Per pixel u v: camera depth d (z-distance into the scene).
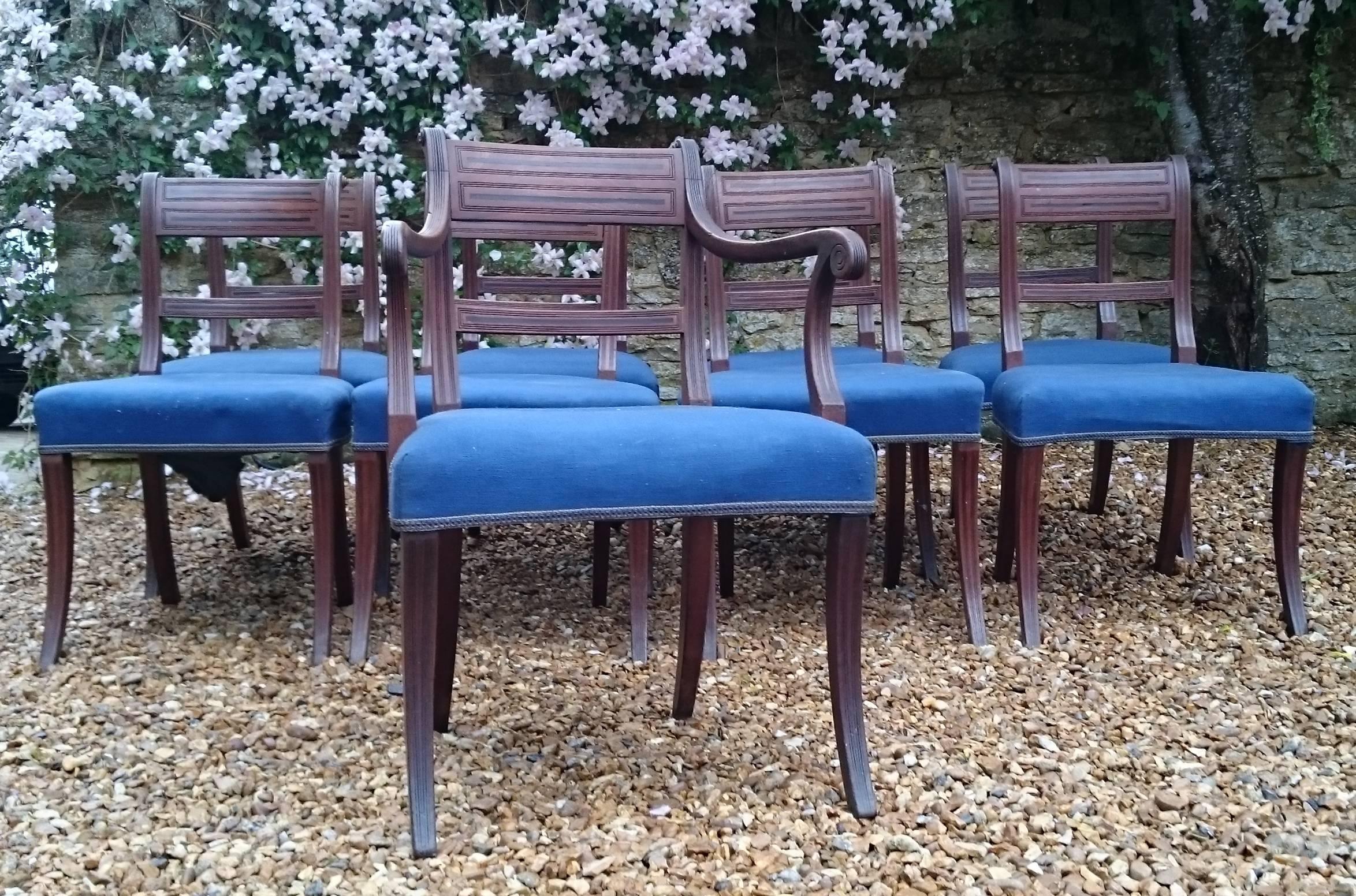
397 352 1.39
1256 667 2.01
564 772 1.56
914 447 2.54
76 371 3.54
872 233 3.69
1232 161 3.79
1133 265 4.06
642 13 3.60
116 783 1.51
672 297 3.87
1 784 1.50
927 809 1.44
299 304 2.28
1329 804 1.46
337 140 3.67
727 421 1.35
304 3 3.46
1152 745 1.66
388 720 1.74
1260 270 3.85
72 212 3.50
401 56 3.54
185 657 2.05
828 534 1.41
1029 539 2.14
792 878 1.25
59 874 1.26
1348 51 4.01
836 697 1.43
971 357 2.66
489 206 1.65
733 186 2.40
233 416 1.94
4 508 3.28
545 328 1.69
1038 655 2.09
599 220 1.69
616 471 1.27
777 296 2.45
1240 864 1.30
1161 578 2.58
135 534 2.99
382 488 2.31
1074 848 1.34
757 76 3.87
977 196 2.86
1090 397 2.09
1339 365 4.18
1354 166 4.08
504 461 1.25
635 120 3.77
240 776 1.53
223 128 3.45
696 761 1.59
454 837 1.34
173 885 1.25
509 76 3.74
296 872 1.27
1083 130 4.00
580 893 1.23
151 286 2.24
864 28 3.72
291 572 2.67
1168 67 3.80
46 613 2.00
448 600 1.60
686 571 1.68
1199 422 2.10
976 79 3.95
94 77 3.41
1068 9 3.93
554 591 2.52
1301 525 2.94
